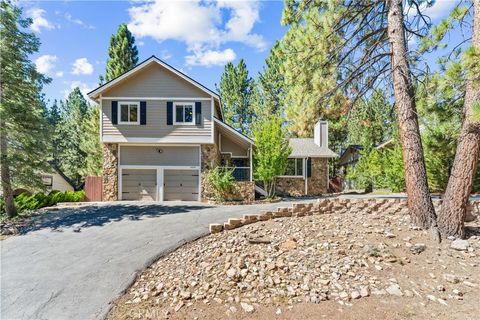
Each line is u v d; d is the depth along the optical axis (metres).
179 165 16.27
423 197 6.48
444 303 3.93
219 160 18.64
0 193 13.01
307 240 5.94
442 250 5.39
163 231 8.05
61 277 5.46
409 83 6.95
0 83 10.78
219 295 4.38
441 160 14.15
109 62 23.50
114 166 15.95
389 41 7.47
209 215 10.20
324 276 4.64
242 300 4.21
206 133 15.91
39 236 8.19
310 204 8.03
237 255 5.50
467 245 5.40
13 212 10.63
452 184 6.05
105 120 15.73
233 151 19.31
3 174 10.51
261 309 3.98
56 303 4.56
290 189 21.06
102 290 4.93
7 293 4.90
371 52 8.55
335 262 5.01
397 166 17.08
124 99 15.79
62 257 6.47
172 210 11.62
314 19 8.52
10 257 6.57
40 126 11.32
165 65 15.58
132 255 6.35
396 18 7.21
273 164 15.52
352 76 8.52
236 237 6.49
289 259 5.21
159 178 16.16
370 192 20.78
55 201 14.52
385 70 8.28
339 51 8.76
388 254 5.20
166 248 6.58
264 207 12.49
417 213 6.50
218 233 7.16
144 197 16.12
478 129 5.81
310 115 9.72
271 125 16.12
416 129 6.78
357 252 5.32
